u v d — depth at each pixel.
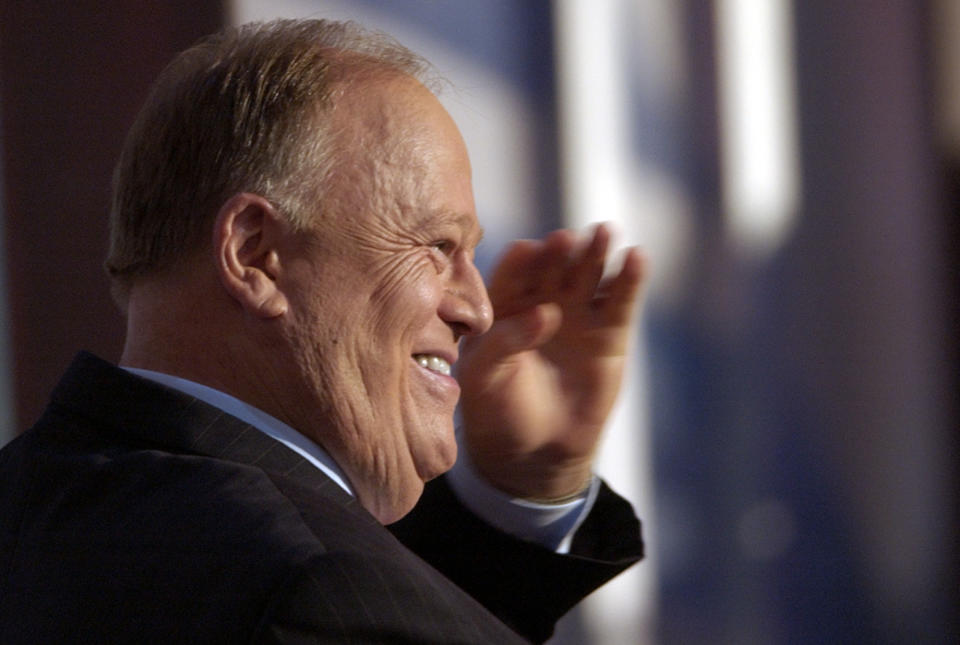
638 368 14.47
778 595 15.34
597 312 5.92
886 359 16.28
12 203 9.36
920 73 16.67
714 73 15.36
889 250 16.42
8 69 9.33
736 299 15.38
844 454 15.99
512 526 6.01
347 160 4.29
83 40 9.61
